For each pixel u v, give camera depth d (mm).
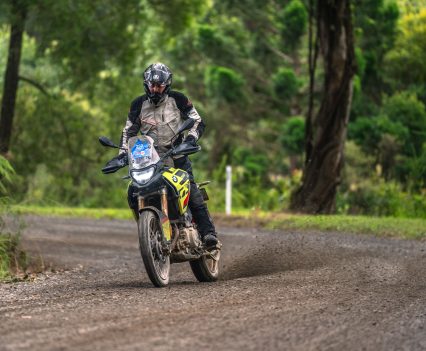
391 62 59406
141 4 35656
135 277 16125
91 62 35188
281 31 56688
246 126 65312
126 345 8195
